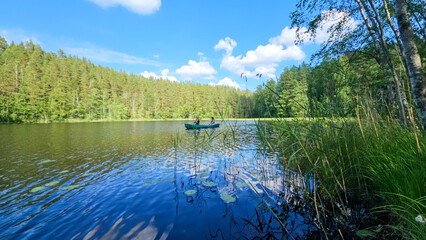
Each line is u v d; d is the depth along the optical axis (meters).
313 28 5.46
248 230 2.03
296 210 2.43
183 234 2.00
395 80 3.79
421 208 1.41
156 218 2.38
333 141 2.67
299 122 2.84
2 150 7.48
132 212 2.57
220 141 9.80
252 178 3.81
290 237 1.87
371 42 5.30
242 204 2.68
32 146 8.45
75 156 6.46
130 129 18.27
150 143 9.41
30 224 2.35
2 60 39.75
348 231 1.87
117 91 54.22
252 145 8.30
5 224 2.36
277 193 3.00
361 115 3.04
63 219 2.45
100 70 60.47
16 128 18.77
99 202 2.94
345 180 2.52
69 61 54.41
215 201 2.81
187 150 7.48
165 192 3.25
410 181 1.57
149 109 51.78
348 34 5.43
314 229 1.98
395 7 2.63
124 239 1.96
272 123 3.00
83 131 15.85
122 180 3.99
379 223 1.89
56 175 4.41
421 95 2.34
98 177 4.22
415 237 1.28
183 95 57.53
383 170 1.89
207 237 1.92
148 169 4.83
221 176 4.05
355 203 2.34
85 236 2.06
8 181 4.03
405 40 2.51
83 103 40.47
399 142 2.14
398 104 3.66
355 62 4.81
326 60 5.29
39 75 39.53
